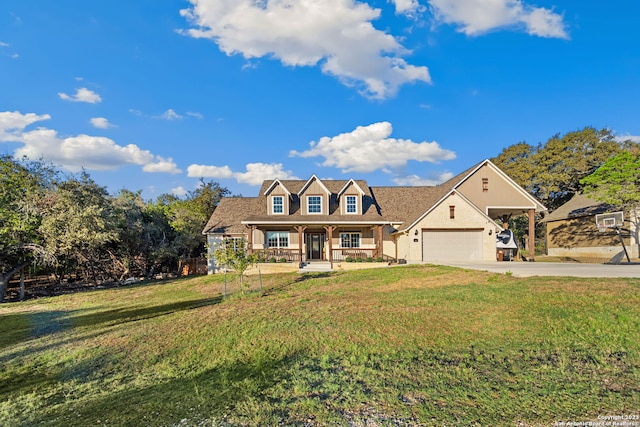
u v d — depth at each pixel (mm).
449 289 12398
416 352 7199
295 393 5680
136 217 30094
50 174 23938
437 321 8922
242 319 10516
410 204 29078
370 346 7688
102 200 25672
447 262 22516
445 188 28375
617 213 25812
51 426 5195
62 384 6945
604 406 4785
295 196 28391
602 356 6418
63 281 29188
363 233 27812
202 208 41250
